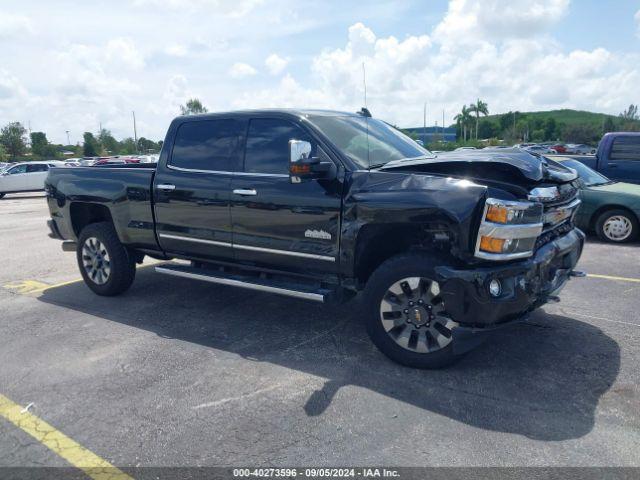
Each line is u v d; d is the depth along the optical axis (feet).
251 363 13.32
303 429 10.21
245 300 18.65
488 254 11.17
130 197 17.62
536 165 12.09
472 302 11.34
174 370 13.00
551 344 13.96
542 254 12.17
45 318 17.20
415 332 12.48
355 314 16.94
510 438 9.73
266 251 14.71
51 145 256.73
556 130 432.66
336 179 13.20
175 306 18.15
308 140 14.06
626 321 15.58
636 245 28.02
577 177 14.62
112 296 19.45
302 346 14.35
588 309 16.75
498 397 11.24
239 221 15.05
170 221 16.76
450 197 11.42
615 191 28.58
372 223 12.48
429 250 12.29
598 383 11.77
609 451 9.27
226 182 15.23
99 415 10.95
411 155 15.30
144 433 10.24
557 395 11.28
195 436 10.09
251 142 15.12
